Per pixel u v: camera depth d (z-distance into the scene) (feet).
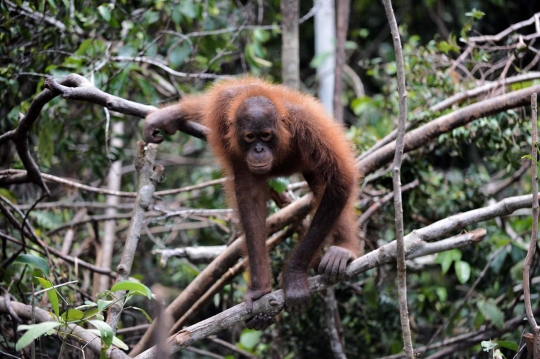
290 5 26.61
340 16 26.66
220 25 27.91
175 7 24.77
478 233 14.43
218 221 24.14
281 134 15.80
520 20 35.09
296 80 26.48
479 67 23.11
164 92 27.17
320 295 21.42
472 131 21.01
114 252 28.14
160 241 25.34
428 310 24.35
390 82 26.25
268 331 24.07
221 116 16.60
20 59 21.86
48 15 23.07
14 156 24.38
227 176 16.92
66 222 25.45
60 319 12.50
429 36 38.19
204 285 19.43
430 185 23.89
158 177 16.69
